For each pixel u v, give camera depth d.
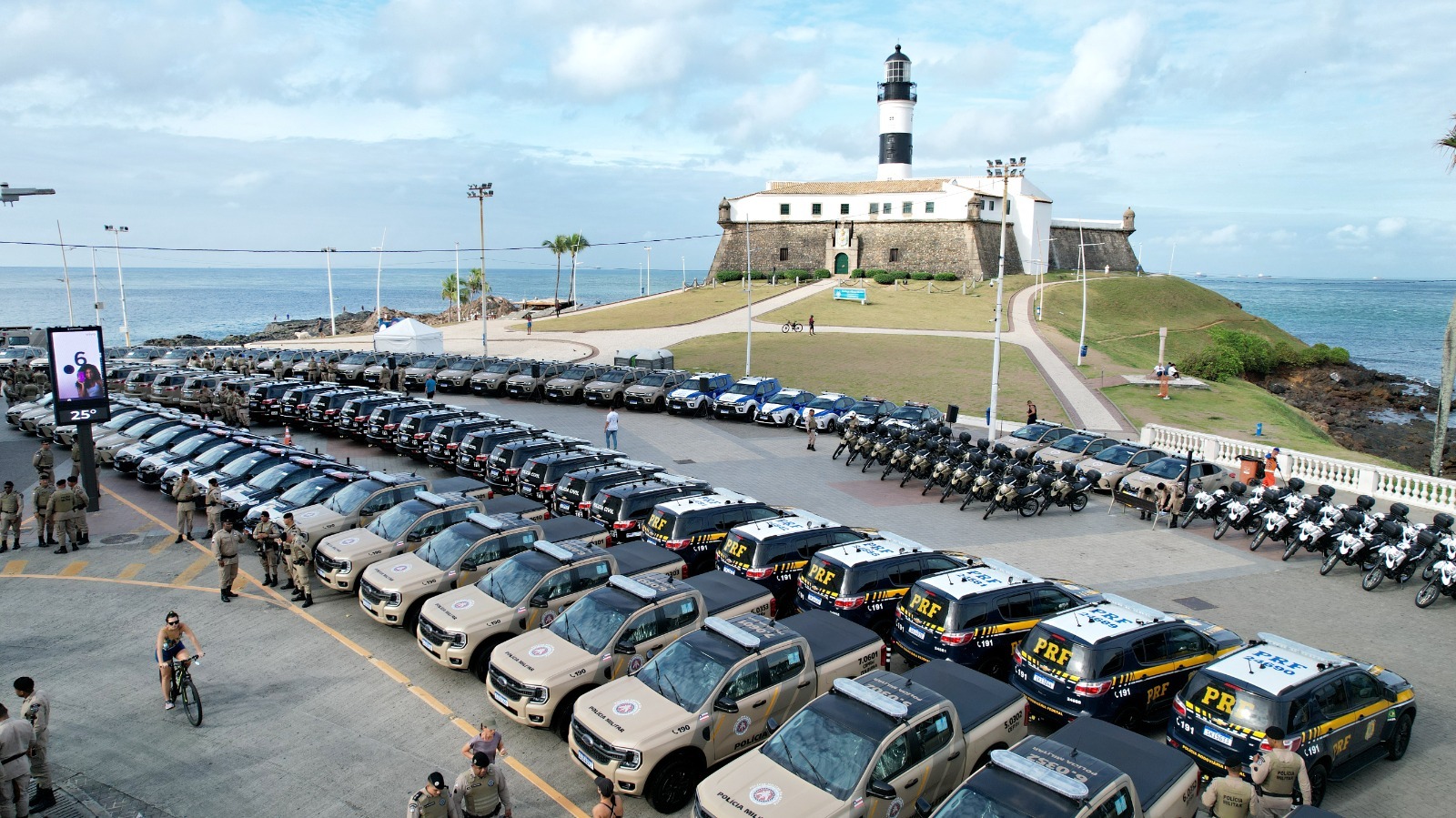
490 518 16.89
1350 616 17.62
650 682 11.18
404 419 29.50
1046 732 12.80
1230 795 9.20
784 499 25.94
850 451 30.42
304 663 14.51
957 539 22.36
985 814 8.27
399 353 51.28
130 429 28.59
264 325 152.88
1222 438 32.81
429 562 15.77
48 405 33.44
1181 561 21.02
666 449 32.53
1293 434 40.62
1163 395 47.81
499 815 9.27
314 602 17.22
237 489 21.41
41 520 20.47
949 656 13.34
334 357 47.31
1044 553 21.33
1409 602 18.48
